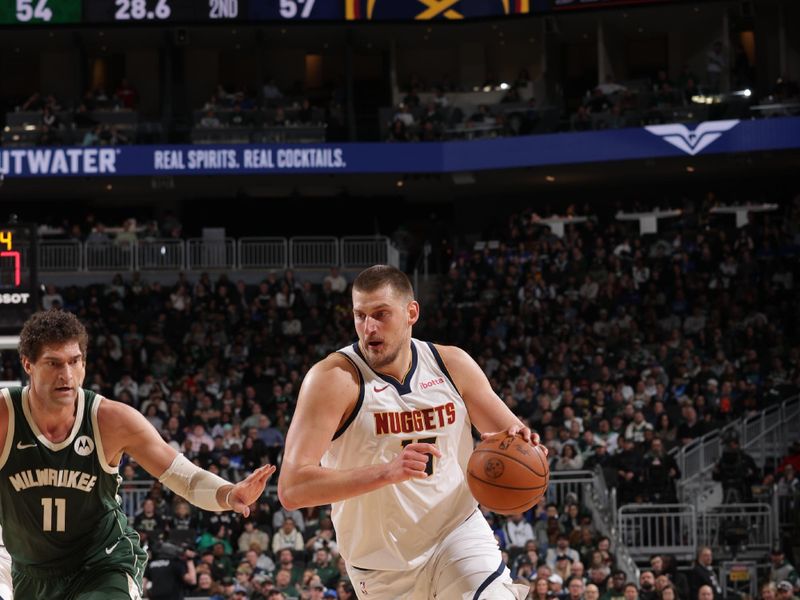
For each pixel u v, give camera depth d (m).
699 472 23.55
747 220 35.06
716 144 33.53
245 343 30.28
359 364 6.16
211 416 25.05
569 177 37.81
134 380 29.20
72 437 5.74
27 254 19.39
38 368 5.62
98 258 34.69
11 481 5.71
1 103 41.12
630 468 22.73
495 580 6.08
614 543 21.55
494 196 40.44
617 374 27.09
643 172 37.16
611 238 33.94
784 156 34.81
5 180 36.78
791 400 26.33
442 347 6.36
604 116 34.69
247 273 35.00
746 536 21.89
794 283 31.36
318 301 32.44
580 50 40.38
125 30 37.88
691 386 26.08
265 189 40.03
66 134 35.50
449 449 6.23
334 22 36.38
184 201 41.00
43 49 40.50
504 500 5.94
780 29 37.72
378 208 41.19
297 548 20.61
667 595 18.86
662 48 39.62
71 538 5.81
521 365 28.58
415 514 6.20
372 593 6.40
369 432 6.09
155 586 19.05
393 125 36.12
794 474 23.55
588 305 30.81
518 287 32.16
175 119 37.47
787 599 18.98
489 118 36.34
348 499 5.95
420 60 41.16
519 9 36.34
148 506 20.86
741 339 28.94
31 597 5.91
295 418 6.03
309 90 41.41
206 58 41.19
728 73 36.28
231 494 5.82
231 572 20.30
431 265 38.50
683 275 31.77
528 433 6.06
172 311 31.39
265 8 36.25
